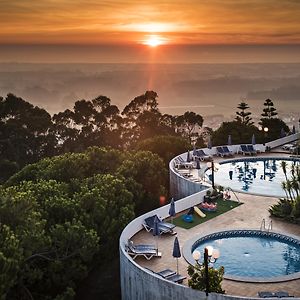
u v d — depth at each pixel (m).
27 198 27.25
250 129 70.19
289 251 29.50
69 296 25.41
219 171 49.62
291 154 55.41
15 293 25.59
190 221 33.50
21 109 80.12
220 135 69.31
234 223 33.28
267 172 49.25
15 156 74.25
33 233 25.09
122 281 27.83
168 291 23.81
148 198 41.38
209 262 25.11
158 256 28.02
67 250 26.73
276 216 34.25
